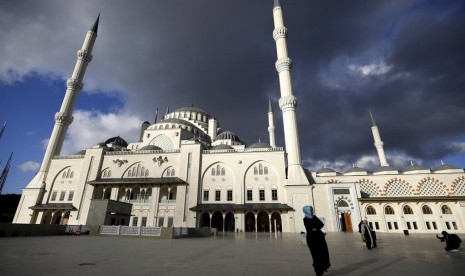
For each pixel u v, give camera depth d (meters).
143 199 52.22
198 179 51.03
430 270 7.73
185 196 49.72
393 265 8.70
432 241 21.83
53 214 53.75
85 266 8.23
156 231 23.81
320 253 6.95
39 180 57.19
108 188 54.16
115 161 56.53
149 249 13.59
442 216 46.31
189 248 14.52
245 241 21.55
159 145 64.12
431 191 51.34
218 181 51.28
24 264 8.45
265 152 51.72
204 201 50.16
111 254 11.25
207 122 86.75
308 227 7.34
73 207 52.34
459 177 51.09
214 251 13.07
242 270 7.77
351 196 46.47
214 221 52.31
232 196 49.75
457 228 45.28
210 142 73.50
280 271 7.63
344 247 15.82
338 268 8.15
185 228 26.64
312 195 46.41
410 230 46.03
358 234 35.62
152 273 7.23
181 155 53.62
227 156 52.72
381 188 53.34
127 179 53.25
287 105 53.25
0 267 7.82
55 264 8.53
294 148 49.84
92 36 70.12
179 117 84.56
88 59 69.06
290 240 23.12
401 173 53.97
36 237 21.05
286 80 55.47
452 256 11.16
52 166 58.97
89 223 28.22
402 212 47.00
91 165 56.56
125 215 32.72
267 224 50.84
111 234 24.84
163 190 53.34
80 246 14.61
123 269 7.79
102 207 28.80
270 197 48.62
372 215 47.22
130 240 19.95
